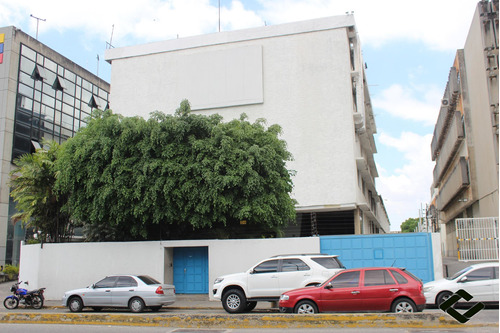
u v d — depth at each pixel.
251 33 30.95
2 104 36.59
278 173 20.17
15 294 17.88
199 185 18.59
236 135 19.58
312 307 12.05
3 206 35.50
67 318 12.70
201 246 19.56
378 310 11.69
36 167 22.47
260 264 14.61
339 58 29.31
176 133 19.12
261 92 29.92
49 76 41.25
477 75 25.73
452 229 45.09
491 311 13.19
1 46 37.72
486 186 25.25
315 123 28.88
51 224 23.70
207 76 31.17
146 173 18.69
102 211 19.03
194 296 19.08
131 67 32.97
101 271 19.97
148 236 21.53
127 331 11.09
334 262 14.41
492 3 23.56
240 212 18.42
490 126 23.45
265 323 11.12
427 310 13.74
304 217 29.62
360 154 33.00
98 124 19.69
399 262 17.41
